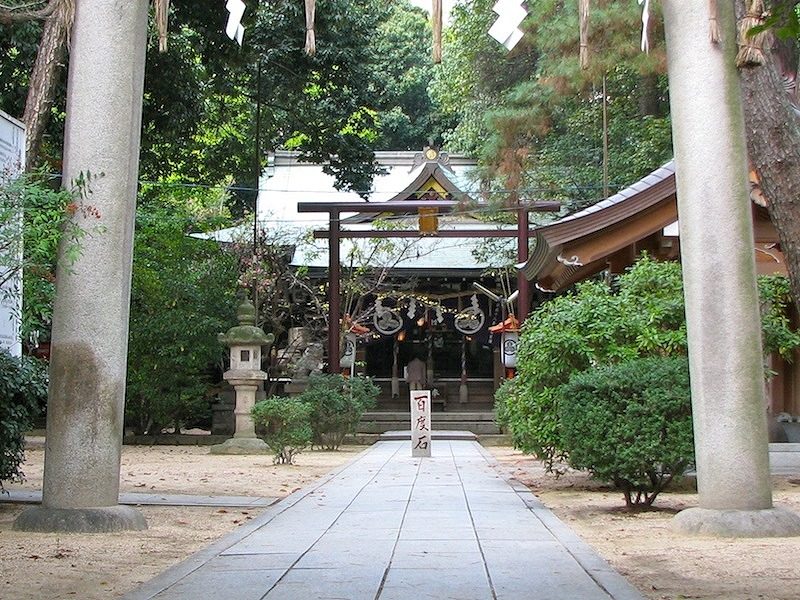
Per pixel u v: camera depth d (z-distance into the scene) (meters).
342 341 30.73
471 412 33.06
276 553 7.29
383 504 10.71
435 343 37.56
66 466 8.79
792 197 10.19
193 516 9.91
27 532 8.55
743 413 8.52
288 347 30.34
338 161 27.44
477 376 37.69
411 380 35.34
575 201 29.12
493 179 24.67
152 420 25.11
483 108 30.50
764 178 10.35
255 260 27.19
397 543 7.79
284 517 9.54
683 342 11.67
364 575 6.35
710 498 8.57
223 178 30.69
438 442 25.17
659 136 26.64
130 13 9.09
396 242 33.03
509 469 16.22
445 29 34.81
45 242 8.14
